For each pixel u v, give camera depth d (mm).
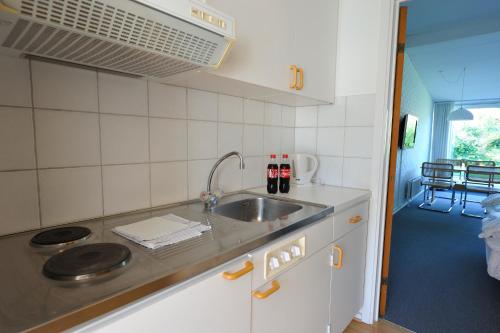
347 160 1820
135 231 902
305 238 1119
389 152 1758
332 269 1356
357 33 1736
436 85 6047
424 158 6773
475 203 5434
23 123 856
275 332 1008
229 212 1396
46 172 911
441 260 2746
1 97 813
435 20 3273
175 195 1297
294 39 1408
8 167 839
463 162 6336
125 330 567
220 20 775
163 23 675
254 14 1165
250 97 1611
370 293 1768
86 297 543
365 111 1730
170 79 1126
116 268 660
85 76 976
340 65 1811
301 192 1657
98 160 1028
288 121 1970
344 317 1542
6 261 713
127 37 662
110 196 1072
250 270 831
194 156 1365
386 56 1622
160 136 1216
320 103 1846
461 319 1830
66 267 640
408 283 2289
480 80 5539
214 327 757
